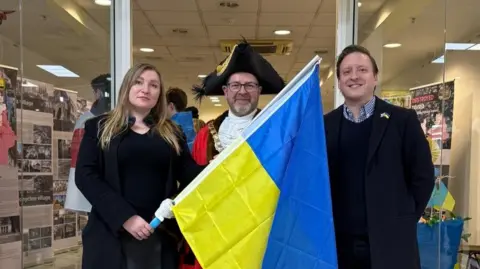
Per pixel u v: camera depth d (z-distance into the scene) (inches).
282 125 59.9
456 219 124.9
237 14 192.2
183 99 126.0
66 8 112.4
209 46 251.1
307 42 238.7
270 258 56.4
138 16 195.3
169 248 69.7
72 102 112.7
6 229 116.6
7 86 115.1
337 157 68.2
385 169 64.7
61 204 112.2
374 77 69.0
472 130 131.4
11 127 116.2
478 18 126.8
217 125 82.7
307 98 59.9
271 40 236.7
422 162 65.5
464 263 125.1
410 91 118.7
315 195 57.2
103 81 111.0
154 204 67.8
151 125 71.2
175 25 209.9
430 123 122.8
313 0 173.3
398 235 63.2
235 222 59.2
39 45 115.0
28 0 112.8
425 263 114.3
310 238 56.6
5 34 114.0
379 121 66.6
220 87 85.4
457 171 128.9
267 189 59.1
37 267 116.2
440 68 127.2
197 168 71.6
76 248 109.3
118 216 63.3
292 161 58.1
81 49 113.3
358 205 66.1
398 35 117.2
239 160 59.8
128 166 67.2
